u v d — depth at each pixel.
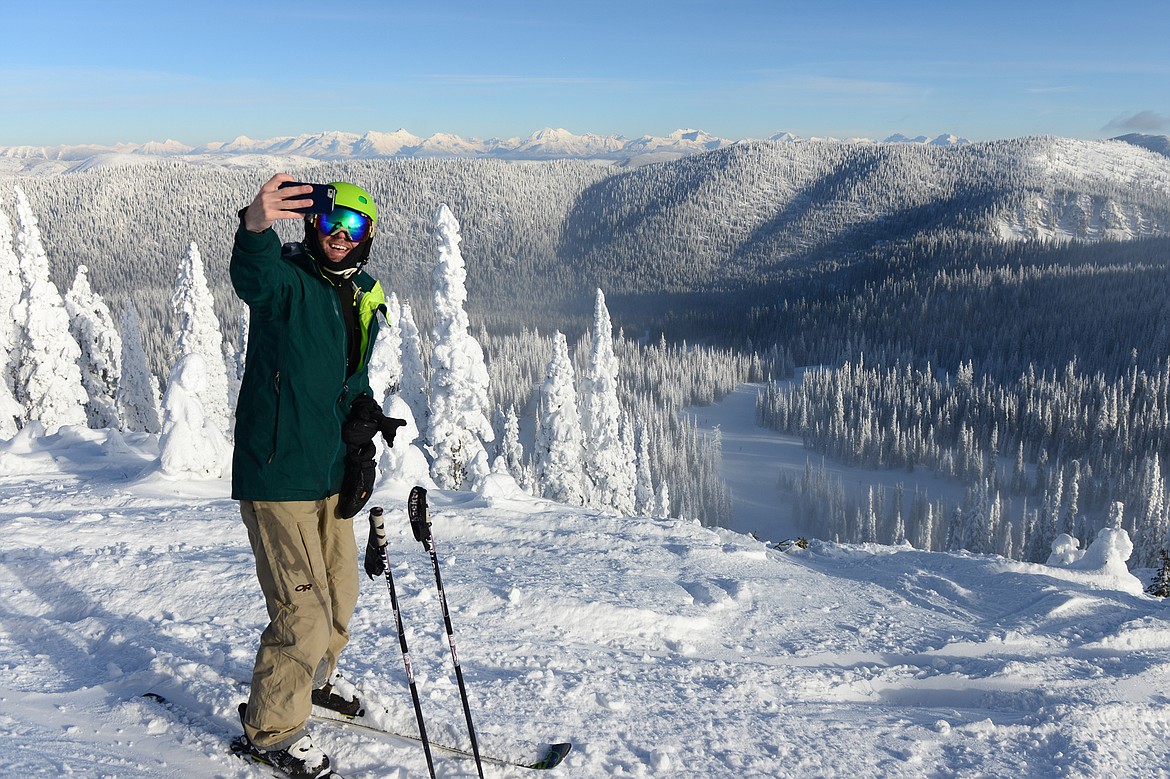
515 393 155.75
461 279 25.16
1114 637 6.95
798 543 11.11
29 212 31.72
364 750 3.29
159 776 2.96
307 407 2.98
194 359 10.72
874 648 6.42
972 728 4.59
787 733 4.26
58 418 32.34
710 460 135.12
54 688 3.85
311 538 3.12
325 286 3.00
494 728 3.78
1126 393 145.50
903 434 145.75
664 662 5.48
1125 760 4.36
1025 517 106.44
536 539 8.92
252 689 3.08
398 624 3.09
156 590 5.66
